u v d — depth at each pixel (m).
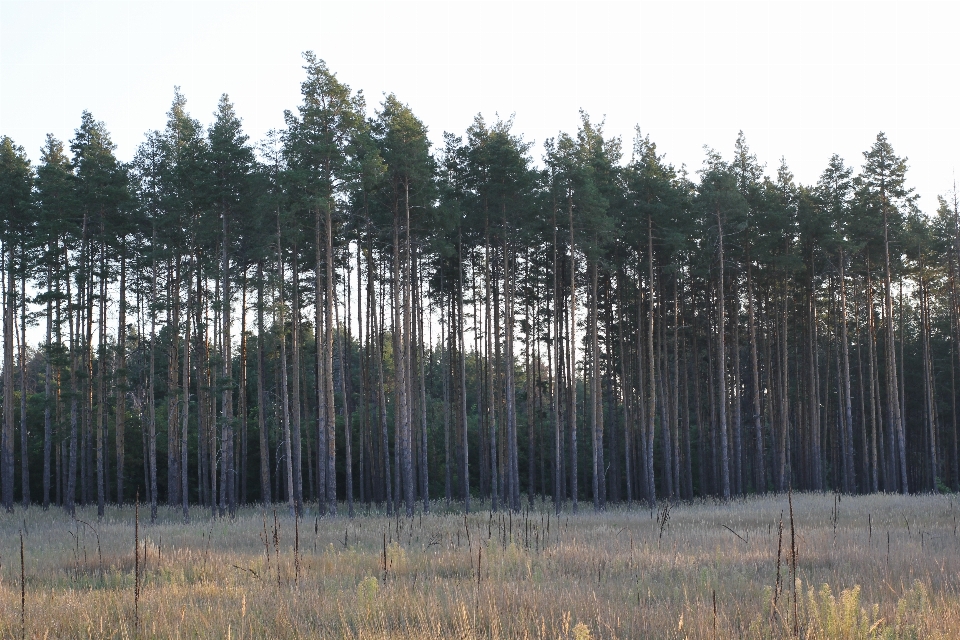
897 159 44.78
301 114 33.56
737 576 11.94
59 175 36.53
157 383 44.19
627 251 44.09
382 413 38.44
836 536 17.25
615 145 44.78
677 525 22.39
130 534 21.61
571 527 22.30
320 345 33.12
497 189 36.81
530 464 45.16
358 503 43.81
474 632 8.41
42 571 14.37
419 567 13.85
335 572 13.27
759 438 44.66
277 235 34.62
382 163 32.56
